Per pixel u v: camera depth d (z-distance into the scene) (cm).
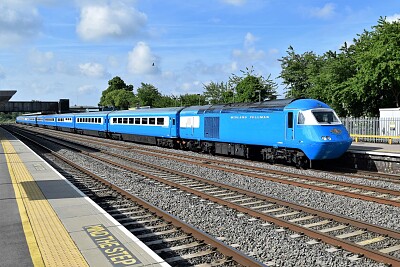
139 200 1159
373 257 711
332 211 1080
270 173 1777
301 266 694
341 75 4094
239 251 720
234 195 1301
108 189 1396
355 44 4319
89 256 618
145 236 861
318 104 1866
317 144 1755
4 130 6956
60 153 2708
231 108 2355
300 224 955
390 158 1816
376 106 3991
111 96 11612
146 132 3488
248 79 6894
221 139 2434
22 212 892
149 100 9731
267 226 935
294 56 5738
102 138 4641
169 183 1477
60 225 788
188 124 2841
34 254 626
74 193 1122
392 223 953
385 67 3350
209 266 684
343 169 1941
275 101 2045
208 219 1001
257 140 2109
